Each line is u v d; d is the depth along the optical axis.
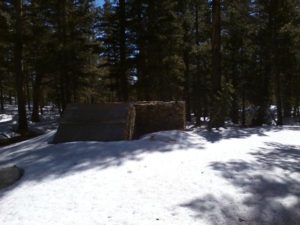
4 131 23.27
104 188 7.50
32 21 26.12
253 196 6.93
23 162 10.47
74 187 7.70
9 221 6.45
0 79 44.03
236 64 33.41
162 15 26.22
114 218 6.16
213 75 19.56
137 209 6.46
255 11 26.84
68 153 10.76
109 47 26.41
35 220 6.34
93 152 10.62
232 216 6.21
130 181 7.81
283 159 9.89
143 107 15.43
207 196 6.90
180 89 31.70
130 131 14.01
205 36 31.42
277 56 25.67
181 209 6.39
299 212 6.34
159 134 13.00
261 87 31.16
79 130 13.58
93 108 14.44
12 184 8.59
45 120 36.59
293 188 7.35
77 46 27.45
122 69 25.77
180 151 10.73
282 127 19.14
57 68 28.84
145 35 25.42
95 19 31.38
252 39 28.20
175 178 7.89
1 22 22.08
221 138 14.06
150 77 26.53
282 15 24.78
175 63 27.91
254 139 13.97
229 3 21.42
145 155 10.09
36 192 7.68
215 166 8.80
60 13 28.00
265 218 6.17
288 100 38.19
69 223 6.10
